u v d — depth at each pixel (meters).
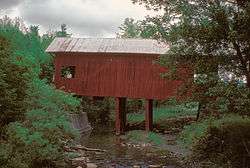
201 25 17.25
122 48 31.38
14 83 15.57
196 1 17.42
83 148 22.81
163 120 34.72
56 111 21.59
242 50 17.69
